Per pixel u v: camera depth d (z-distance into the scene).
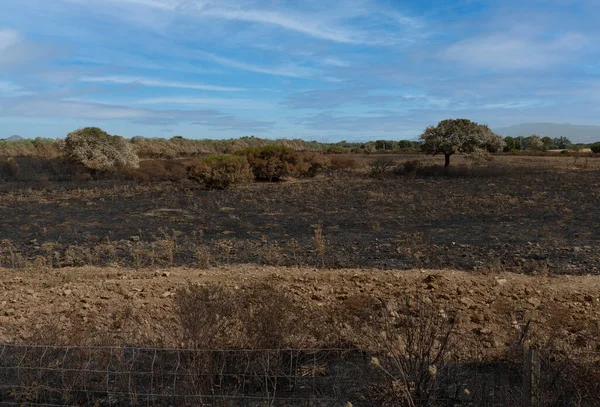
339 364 4.68
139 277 7.88
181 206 16.73
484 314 5.85
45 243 10.91
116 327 5.59
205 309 4.43
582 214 13.64
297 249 9.95
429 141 29.95
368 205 16.12
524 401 3.61
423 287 6.99
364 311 5.82
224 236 11.58
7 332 5.53
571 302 6.40
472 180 24.39
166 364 4.64
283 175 26.55
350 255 9.41
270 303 4.87
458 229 11.79
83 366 4.41
